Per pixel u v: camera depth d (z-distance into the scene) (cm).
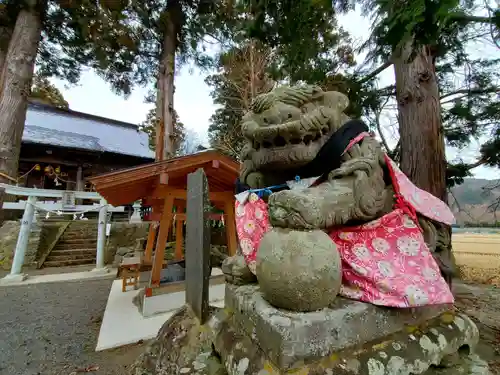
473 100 366
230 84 921
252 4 279
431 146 278
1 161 725
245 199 151
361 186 117
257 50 791
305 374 88
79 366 270
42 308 466
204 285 174
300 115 126
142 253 665
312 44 311
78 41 877
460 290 435
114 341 311
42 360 284
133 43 862
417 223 128
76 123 1788
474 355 128
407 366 101
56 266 809
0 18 857
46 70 987
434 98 286
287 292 95
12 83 757
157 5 898
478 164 352
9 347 318
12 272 655
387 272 113
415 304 103
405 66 297
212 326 148
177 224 603
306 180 130
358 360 96
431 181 273
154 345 171
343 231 127
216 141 988
